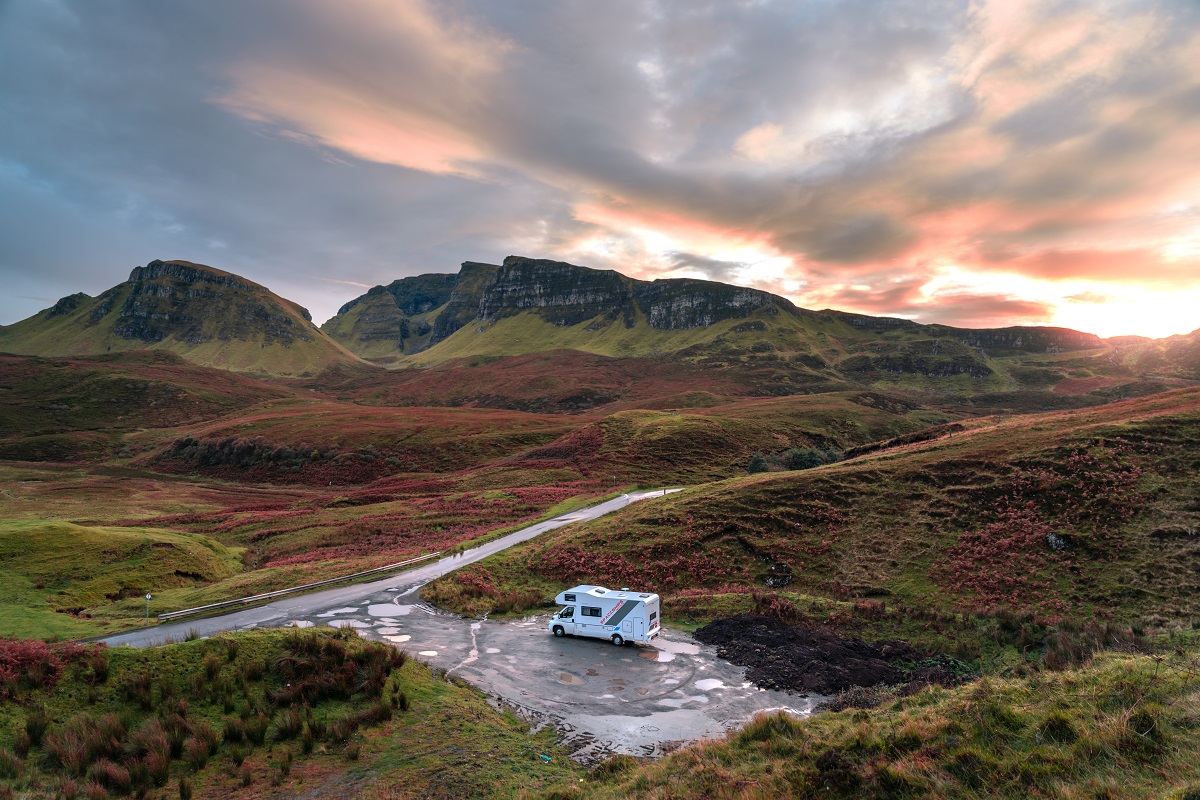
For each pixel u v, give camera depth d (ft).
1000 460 182.70
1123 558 131.64
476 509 255.70
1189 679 52.95
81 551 148.87
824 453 344.90
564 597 119.55
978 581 134.72
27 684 70.69
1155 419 186.70
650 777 58.13
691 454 381.19
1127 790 38.50
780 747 57.93
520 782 65.05
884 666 100.42
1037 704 54.44
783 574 151.74
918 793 44.39
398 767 66.49
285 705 77.10
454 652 108.06
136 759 63.26
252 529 245.04
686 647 112.16
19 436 559.38
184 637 107.24
